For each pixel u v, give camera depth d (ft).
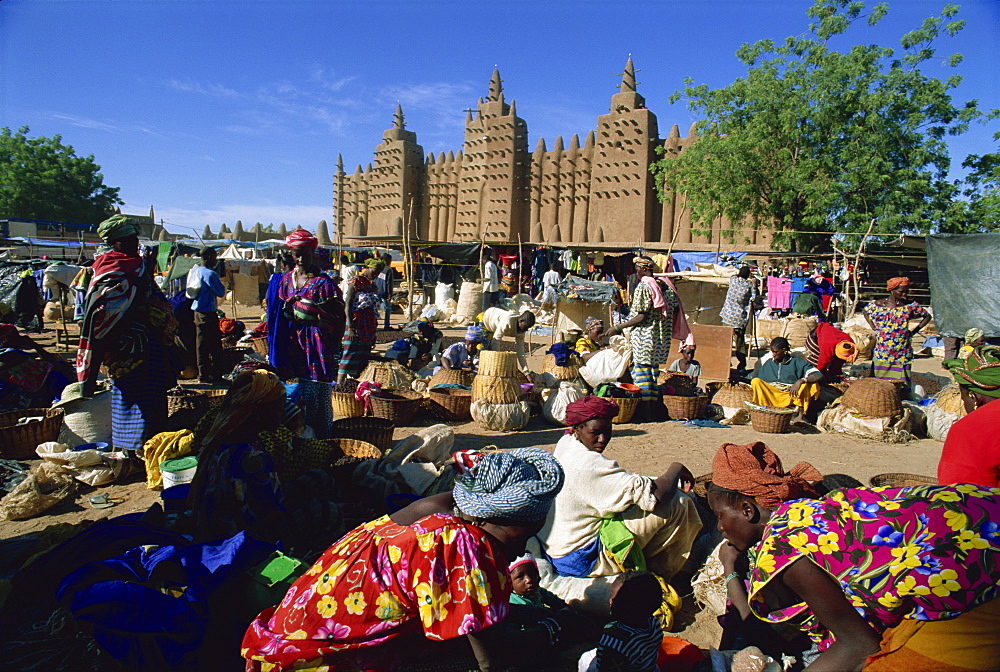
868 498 6.00
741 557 9.84
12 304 41.04
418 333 34.30
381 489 13.53
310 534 11.05
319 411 17.12
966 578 5.33
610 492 11.75
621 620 8.85
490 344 30.63
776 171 84.07
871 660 5.78
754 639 9.22
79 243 87.25
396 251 90.84
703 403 25.38
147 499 15.30
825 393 25.75
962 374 9.27
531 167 143.95
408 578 6.54
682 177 91.56
